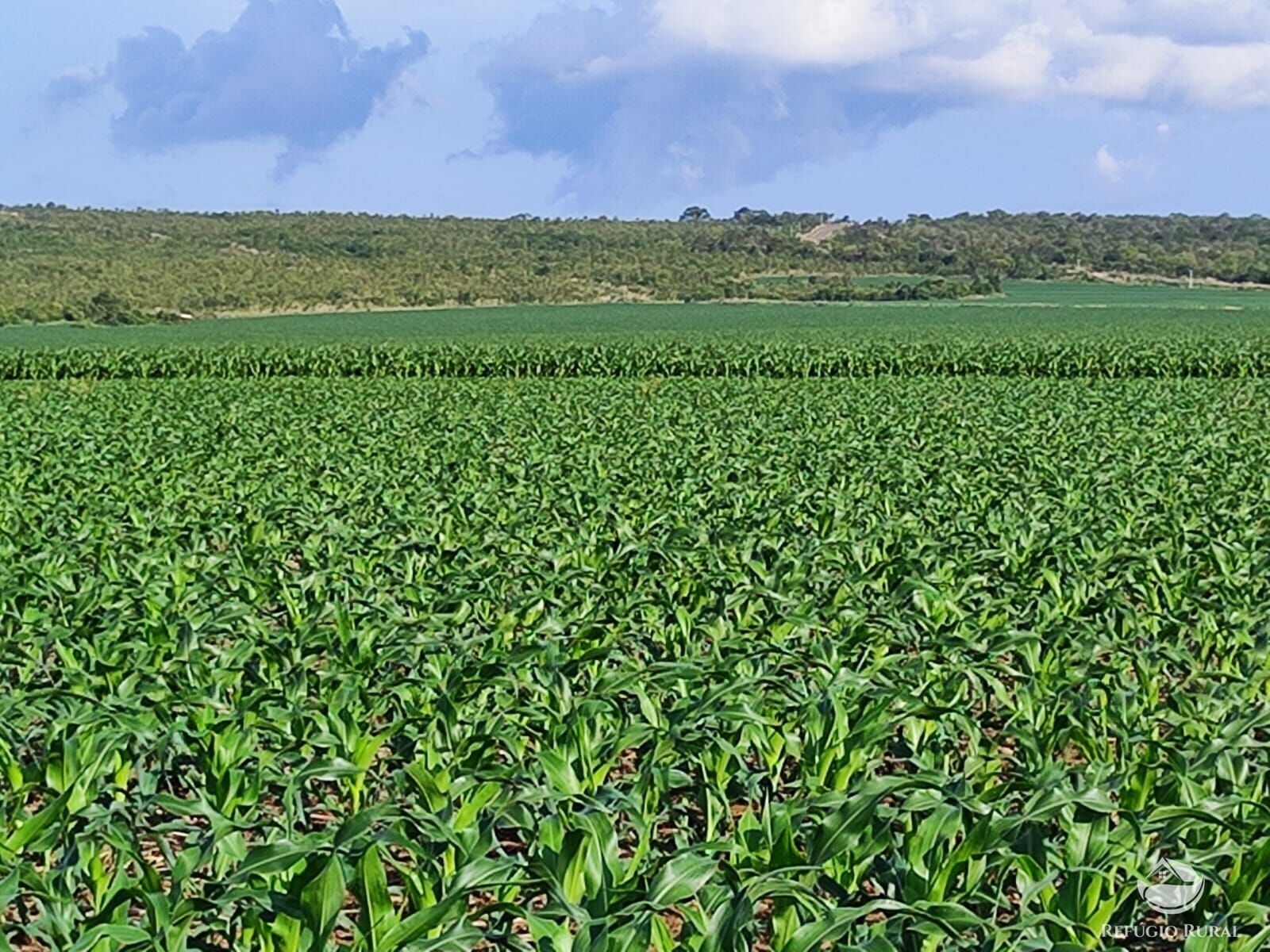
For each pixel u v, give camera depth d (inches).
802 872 212.8
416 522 609.0
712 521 629.0
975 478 748.6
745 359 1999.3
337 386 1705.2
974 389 1525.6
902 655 366.3
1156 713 323.9
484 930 223.8
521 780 265.4
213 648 377.4
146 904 213.0
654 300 6594.5
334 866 204.8
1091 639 371.2
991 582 471.5
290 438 1074.1
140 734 290.7
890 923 203.6
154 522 633.0
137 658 370.0
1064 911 223.3
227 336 3890.3
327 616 410.3
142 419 1263.5
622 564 483.5
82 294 5669.3
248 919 219.0
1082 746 302.7
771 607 425.7
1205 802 242.2
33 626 408.2
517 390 1608.0
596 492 714.8
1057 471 795.4
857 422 1139.9
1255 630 402.3
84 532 590.2
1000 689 335.9
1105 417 1167.6
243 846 238.5
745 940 200.8
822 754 281.6
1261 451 900.0
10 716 330.6
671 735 282.8
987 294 6373.0
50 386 1818.4
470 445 996.6
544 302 6545.3
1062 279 7701.8
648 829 248.4
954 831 226.7
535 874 223.6
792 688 324.2
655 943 212.8
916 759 285.0
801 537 548.7
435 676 347.9
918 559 493.7
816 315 4879.4
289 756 290.2
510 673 348.8
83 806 266.1
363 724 323.0
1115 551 516.7
